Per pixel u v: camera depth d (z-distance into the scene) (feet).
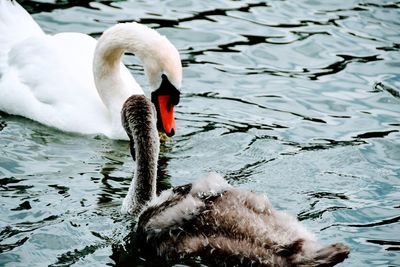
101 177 40.70
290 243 31.17
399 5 58.95
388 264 33.83
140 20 55.67
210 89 49.24
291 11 57.93
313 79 50.55
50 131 45.24
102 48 45.57
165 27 55.06
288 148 43.60
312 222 36.65
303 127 45.80
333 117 46.91
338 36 54.90
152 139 36.76
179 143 43.98
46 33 53.67
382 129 45.75
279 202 38.37
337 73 51.24
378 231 36.11
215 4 58.49
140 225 34.40
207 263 32.50
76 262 33.60
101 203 38.11
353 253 34.50
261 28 55.57
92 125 45.19
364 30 55.77
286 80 50.37
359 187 39.88
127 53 53.42
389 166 41.98
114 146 44.16
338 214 37.35
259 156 42.83
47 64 46.88
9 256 33.73
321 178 40.68
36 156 42.34
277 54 52.90
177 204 33.42
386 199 38.81
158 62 44.37
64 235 35.27
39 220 36.29
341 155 42.91
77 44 48.37
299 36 54.75
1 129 44.91
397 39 54.80
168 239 33.32
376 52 53.36
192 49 53.01
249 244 31.68
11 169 40.83
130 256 34.04
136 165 36.99
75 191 39.06
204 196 33.32
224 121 46.24
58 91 46.09
